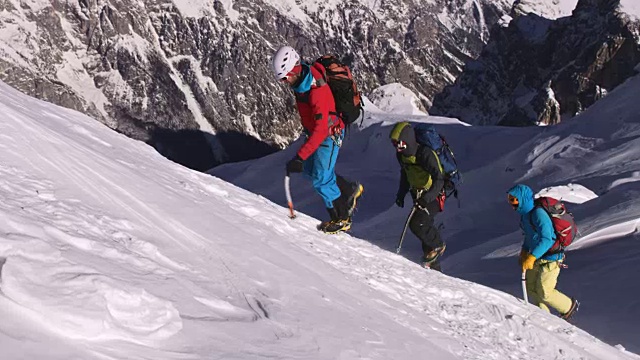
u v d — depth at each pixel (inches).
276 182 1945.1
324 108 228.8
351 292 191.8
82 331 89.1
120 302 98.1
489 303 258.1
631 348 298.5
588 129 1219.2
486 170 1213.7
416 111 4237.2
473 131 1892.2
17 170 145.3
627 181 824.9
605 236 512.4
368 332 154.3
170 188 197.3
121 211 153.0
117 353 89.9
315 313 149.5
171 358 95.1
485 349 207.2
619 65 3137.3
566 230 298.8
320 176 245.1
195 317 114.0
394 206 1035.3
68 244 115.8
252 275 155.9
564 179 1025.5
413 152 282.8
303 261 193.8
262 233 200.2
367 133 2015.3
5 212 113.0
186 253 148.9
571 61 3449.8
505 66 4488.2
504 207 927.0
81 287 95.0
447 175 285.3
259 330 123.0
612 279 400.8
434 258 291.9
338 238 263.7
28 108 214.8
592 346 268.5
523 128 1841.8
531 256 295.3
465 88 4643.2
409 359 149.9
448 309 235.6
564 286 411.8
